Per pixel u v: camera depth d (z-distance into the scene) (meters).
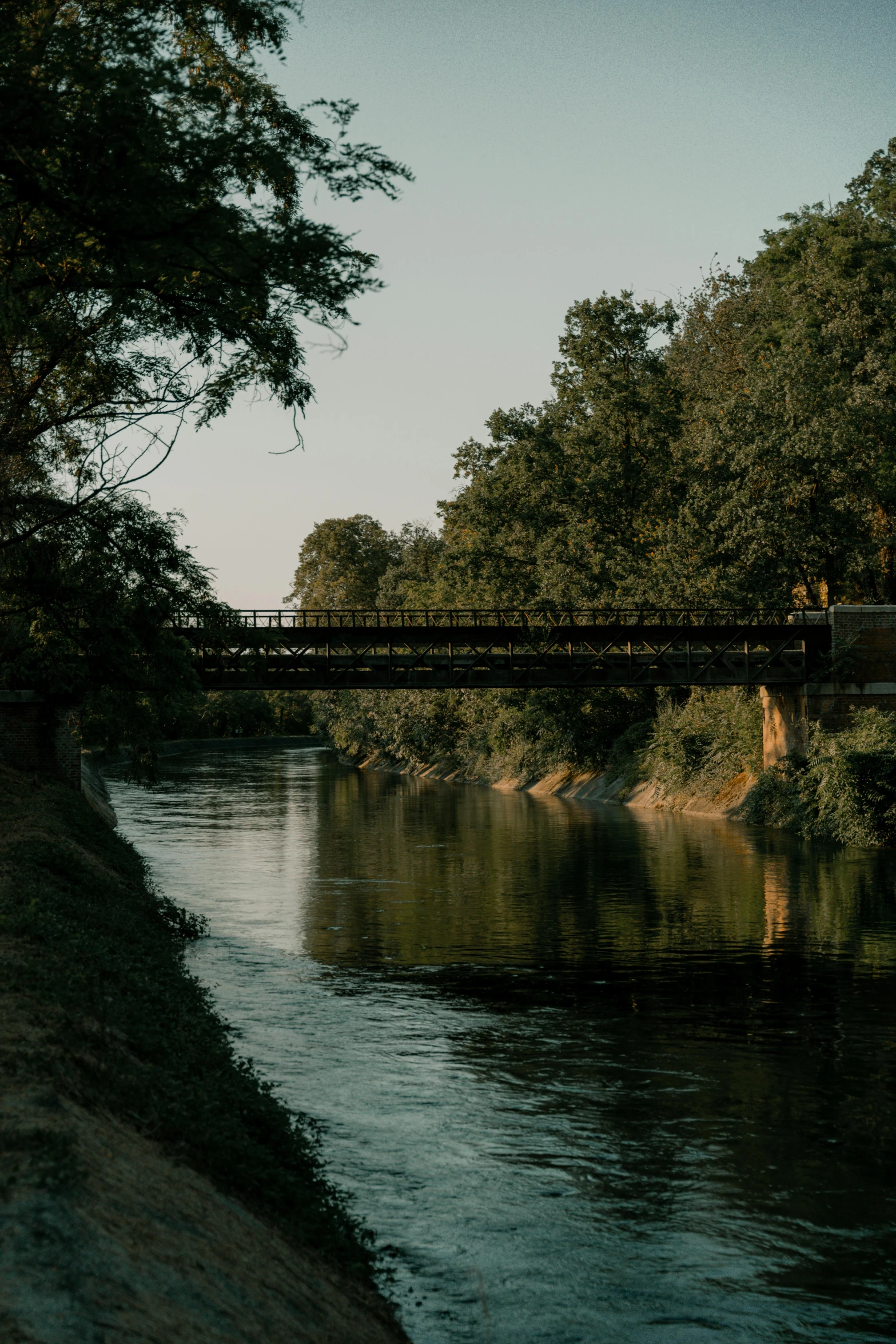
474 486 67.38
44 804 29.23
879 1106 14.22
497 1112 13.78
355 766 109.56
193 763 110.75
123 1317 5.05
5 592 24.05
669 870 35.06
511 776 77.31
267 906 28.48
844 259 59.41
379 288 13.58
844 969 21.98
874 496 53.47
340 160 13.62
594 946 24.09
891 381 53.22
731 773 55.12
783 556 51.66
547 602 60.25
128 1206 6.29
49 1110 7.06
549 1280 9.47
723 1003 19.38
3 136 11.80
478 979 21.00
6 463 20.52
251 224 12.90
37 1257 5.22
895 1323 8.91
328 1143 12.55
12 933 12.44
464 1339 8.37
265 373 17.00
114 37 12.01
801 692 49.03
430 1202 11.03
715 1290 9.39
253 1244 7.16
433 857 38.44
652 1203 11.21
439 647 65.44
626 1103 14.27
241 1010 18.28
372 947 23.70
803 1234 10.55
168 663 28.06
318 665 47.88
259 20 14.28
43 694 32.22
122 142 11.87
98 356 19.58
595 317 63.28
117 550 22.77
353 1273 8.45
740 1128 13.41
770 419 53.12
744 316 74.38
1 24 12.08
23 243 14.88
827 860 37.19
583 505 62.88
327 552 133.00
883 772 40.38
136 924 18.58
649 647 53.75
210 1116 9.27
